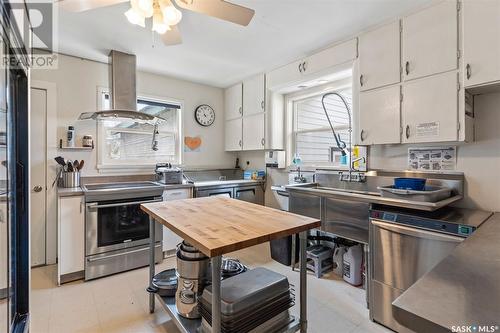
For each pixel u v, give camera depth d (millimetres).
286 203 3730
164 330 1833
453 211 1942
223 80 4031
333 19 2270
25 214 1635
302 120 3664
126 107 3025
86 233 2564
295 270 2818
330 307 2119
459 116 1854
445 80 1912
